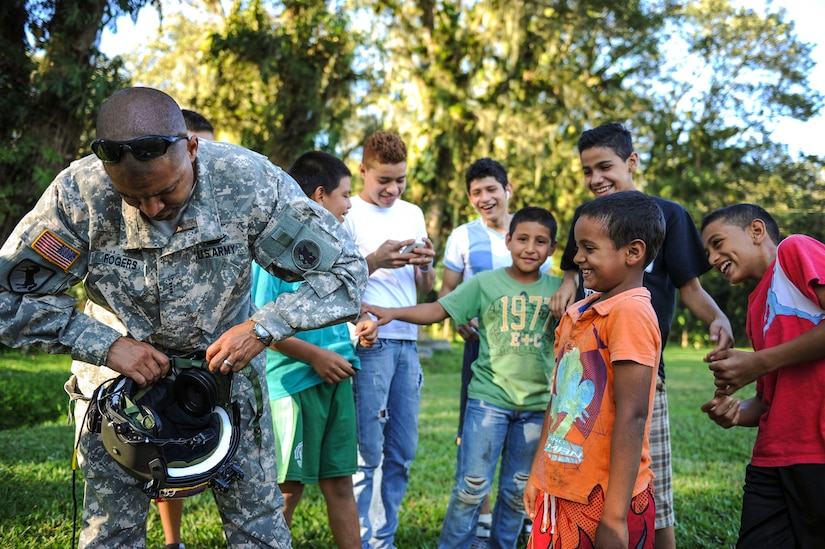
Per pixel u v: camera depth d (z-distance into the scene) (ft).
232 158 7.46
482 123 60.18
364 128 61.21
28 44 32.40
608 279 7.89
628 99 69.72
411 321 11.48
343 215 11.55
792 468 8.21
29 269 7.11
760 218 9.12
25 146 32.27
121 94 6.51
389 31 62.08
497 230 14.51
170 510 11.16
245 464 7.91
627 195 7.96
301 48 50.78
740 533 8.72
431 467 18.70
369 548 11.77
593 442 7.59
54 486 14.80
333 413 10.39
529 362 11.25
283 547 8.18
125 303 7.47
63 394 30.35
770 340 8.63
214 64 51.24
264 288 10.19
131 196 6.65
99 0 31.37
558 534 7.75
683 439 23.53
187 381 7.09
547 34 62.85
